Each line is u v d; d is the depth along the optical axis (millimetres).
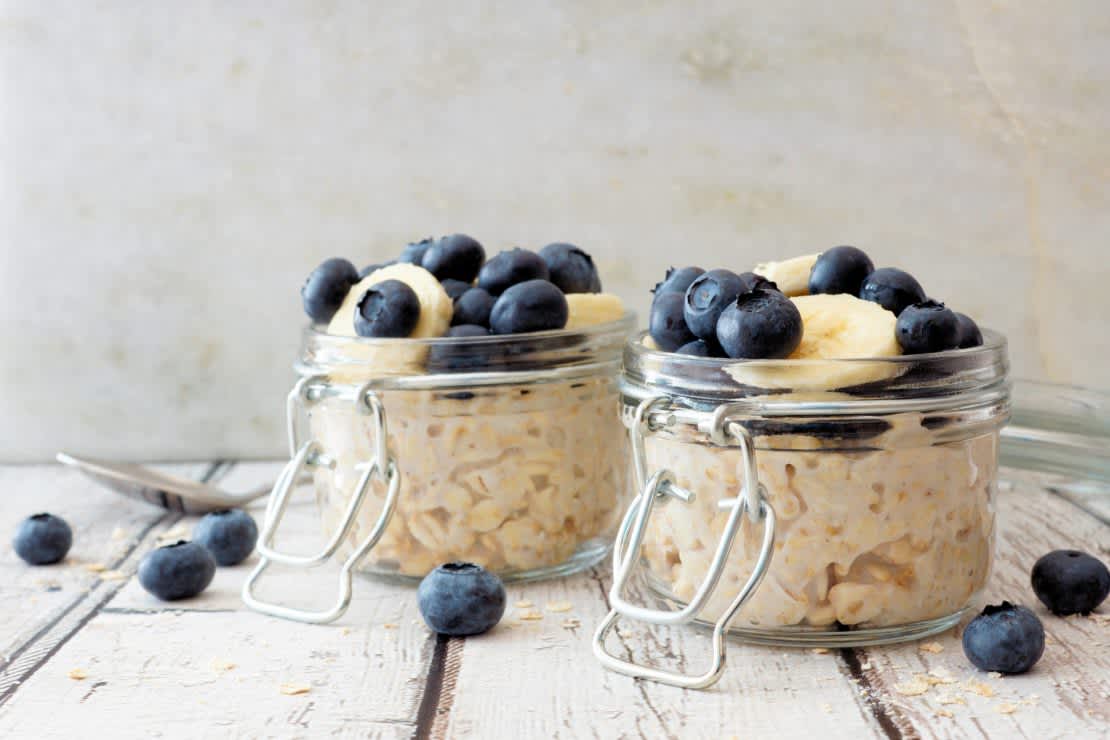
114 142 633
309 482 598
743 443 362
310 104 625
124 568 480
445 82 620
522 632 407
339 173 628
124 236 639
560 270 472
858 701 354
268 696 366
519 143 622
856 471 370
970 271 618
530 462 443
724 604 383
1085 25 596
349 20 619
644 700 358
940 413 370
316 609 432
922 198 615
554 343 437
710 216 622
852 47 609
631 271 626
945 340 376
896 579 377
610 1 612
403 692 367
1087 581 402
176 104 628
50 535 483
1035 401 523
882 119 612
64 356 648
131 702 365
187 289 642
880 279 400
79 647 403
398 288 437
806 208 619
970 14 603
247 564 483
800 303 394
